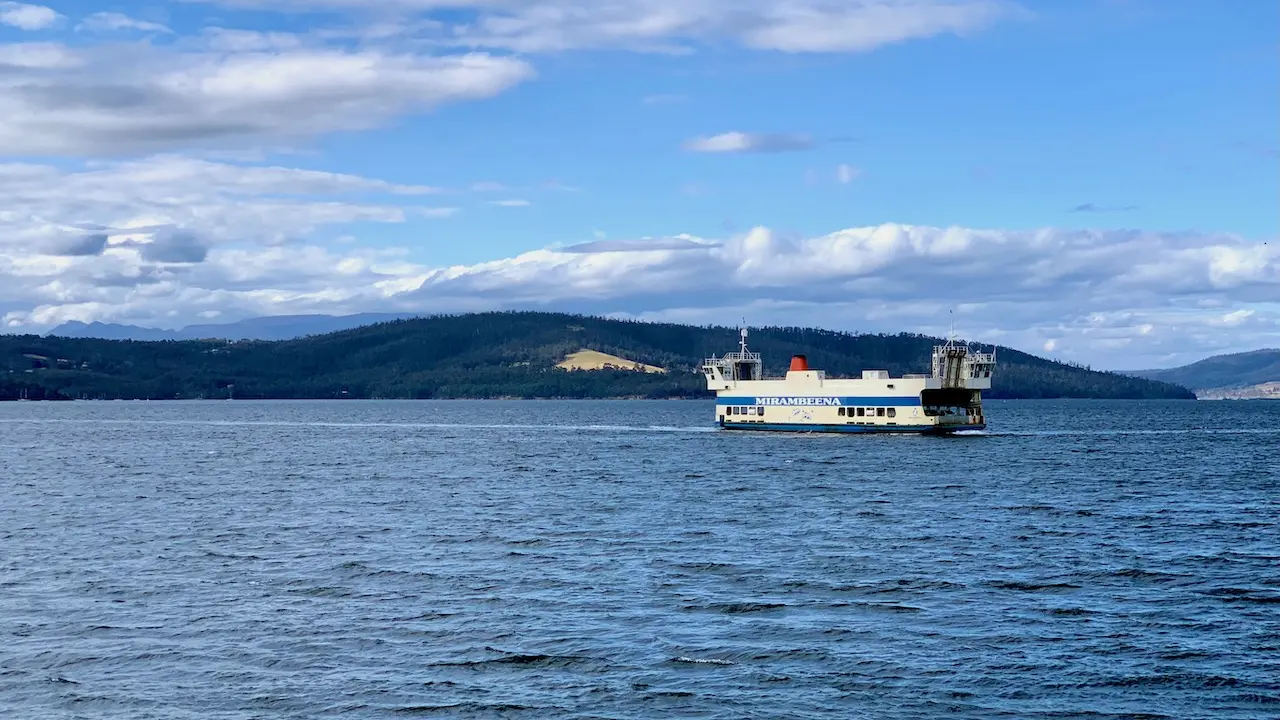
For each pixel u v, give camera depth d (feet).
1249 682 142.20
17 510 310.65
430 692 140.87
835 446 544.21
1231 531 260.21
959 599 186.09
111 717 133.49
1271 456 508.12
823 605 181.88
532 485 376.27
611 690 141.08
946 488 355.15
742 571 209.67
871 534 255.70
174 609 180.96
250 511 304.50
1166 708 134.00
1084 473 409.90
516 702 137.39
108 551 235.61
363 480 401.08
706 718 131.85
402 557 225.97
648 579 202.49
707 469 433.48
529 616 175.32
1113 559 221.87
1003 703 135.95
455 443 655.76
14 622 173.27
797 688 141.38
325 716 133.49
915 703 136.15
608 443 629.10
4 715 134.21
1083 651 155.53
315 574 208.33
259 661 153.07
